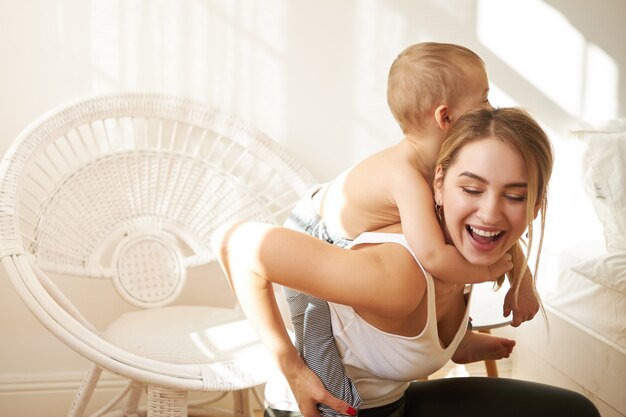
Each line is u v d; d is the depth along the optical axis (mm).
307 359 1174
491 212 1027
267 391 1306
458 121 1091
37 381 2438
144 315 2107
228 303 2494
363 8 2402
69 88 2301
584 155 2357
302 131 2434
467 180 1040
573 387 2150
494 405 1273
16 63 2266
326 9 2387
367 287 1042
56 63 2283
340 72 2422
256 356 1780
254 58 2379
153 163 2270
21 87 2277
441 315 1182
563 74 2549
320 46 2400
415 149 1337
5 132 2289
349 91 2432
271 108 2410
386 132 2467
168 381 1567
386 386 1215
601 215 2227
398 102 1369
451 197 1062
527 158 1025
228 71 2373
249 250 1088
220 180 2332
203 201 2314
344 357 1184
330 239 1325
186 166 2305
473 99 1344
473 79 1345
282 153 2367
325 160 2459
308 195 1423
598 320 2033
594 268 1972
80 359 2463
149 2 2307
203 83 2367
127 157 2238
